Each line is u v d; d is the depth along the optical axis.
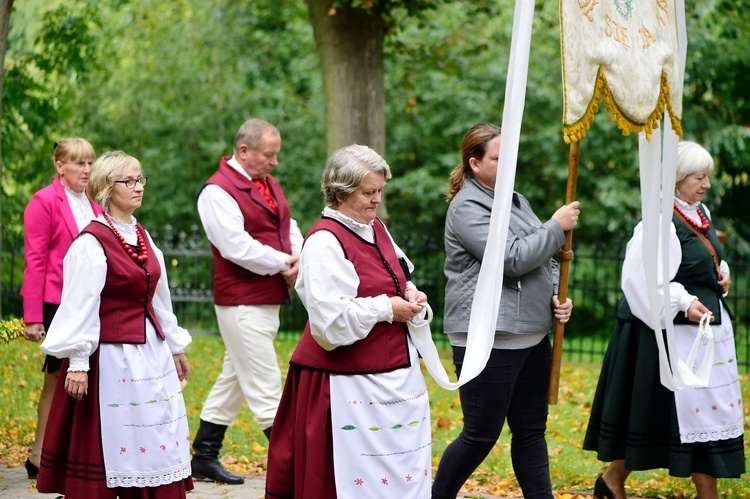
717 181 17.11
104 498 4.44
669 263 5.08
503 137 4.20
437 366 4.34
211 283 16.09
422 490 4.18
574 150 4.56
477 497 5.91
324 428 4.13
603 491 5.50
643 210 4.81
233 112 19.20
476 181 4.83
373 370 4.13
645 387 5.16
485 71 18.02
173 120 18.97
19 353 11.01
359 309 4.06
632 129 4.39
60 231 5.98
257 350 6.09
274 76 20.42
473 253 4.68
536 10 14.99
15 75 12.89
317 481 4.11
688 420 5.10
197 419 8.49
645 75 4.42
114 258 4.51
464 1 14.84
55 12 13.17
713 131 17.36
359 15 11.74
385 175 4.27
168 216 19.70
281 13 19.70
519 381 4.84
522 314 4.62
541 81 17.67
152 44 19.12
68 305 4.40
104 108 19.19
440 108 18.38
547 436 7.90
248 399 6.12
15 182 14.27
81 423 4.48
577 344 16.67
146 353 4.59
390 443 4.12
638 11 4.44
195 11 19.39
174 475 4.58
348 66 11.78
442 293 16.11
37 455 6.07
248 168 6.27
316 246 4.12
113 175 4.58
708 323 5.04
